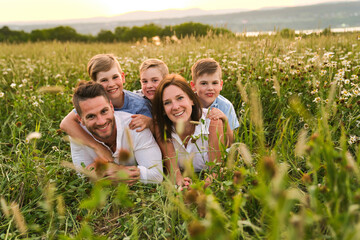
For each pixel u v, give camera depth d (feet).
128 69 17.30
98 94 8.29
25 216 7.44
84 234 5.30
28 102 13.52
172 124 9.12
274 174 4.86
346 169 4.83
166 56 20.84
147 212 7.41
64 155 10.27
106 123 8.50
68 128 9.32
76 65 22.93
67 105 13.35
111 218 7.64
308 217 4.67
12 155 10.36
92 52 34.32
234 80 14.03
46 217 7.43
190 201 5.95
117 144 8.81
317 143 5.08
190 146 9.20
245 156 6.40
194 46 23.48
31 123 12.54
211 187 7.36
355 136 8.49
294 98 10.84
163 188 7.62
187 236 6.06
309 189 5.09
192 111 9.11
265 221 6.16
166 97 8.63
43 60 24.88
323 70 11.93
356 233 3.85
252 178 6.55
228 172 7.29
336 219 4.50
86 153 9.37
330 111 9.19
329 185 4.94
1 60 26.96
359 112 9.64
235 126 10.93
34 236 6.77
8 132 12.48
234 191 6.45
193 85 11.87
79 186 7.97
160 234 6.88
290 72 12.84
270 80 12.67
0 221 7.44
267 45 16.49
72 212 7.88
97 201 4.38
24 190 8.06
